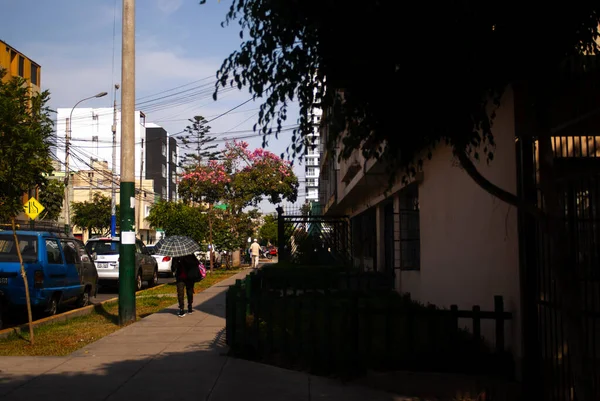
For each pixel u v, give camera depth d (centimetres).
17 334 1119
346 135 555
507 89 691
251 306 891
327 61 486
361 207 2231
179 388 725
